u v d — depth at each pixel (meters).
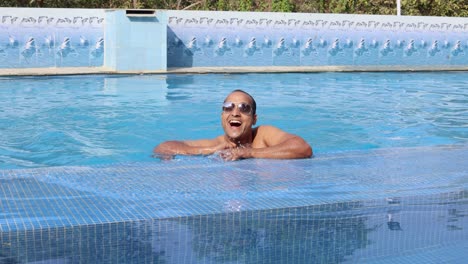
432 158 3.97
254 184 3.16
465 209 2.98
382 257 2.35
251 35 12.16
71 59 11.08
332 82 10.05
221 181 3.22
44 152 4.64
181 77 10.30
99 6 14.67
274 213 2.71
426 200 3.01
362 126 5.97
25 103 7.02
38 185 3.09
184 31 11.70
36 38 10.76
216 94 8.12
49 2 13.99
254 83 9.62
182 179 3.26
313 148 4.89
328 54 12.73
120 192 2.96
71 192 2.96
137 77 10.13
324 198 2.89
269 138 4.19
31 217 2.53
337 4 16.05
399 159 3.93
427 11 16.66
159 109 6.75
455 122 6.28
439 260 2.32
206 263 2.21
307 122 6.15
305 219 2.75
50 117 6.13
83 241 2.39
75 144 4.92
